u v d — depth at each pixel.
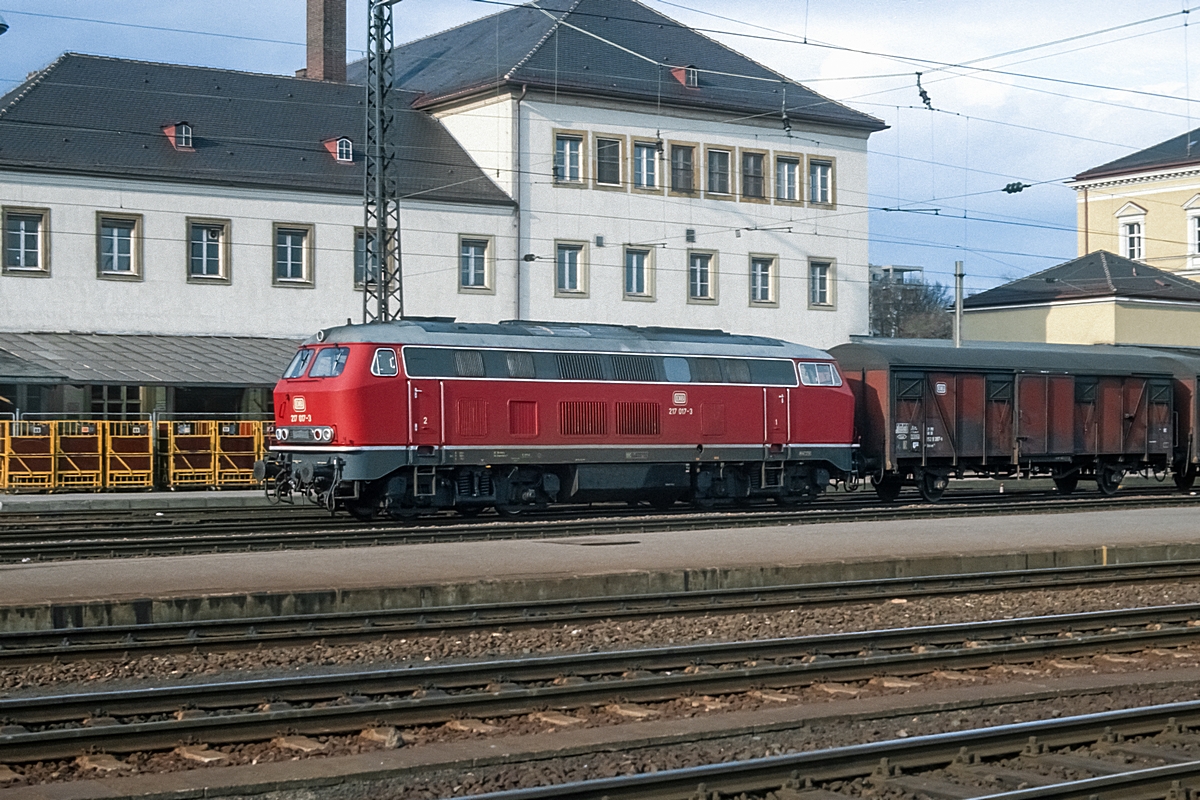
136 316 48.97
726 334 34.19
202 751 10.91
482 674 13.58
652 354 31.86
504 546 23.81
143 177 48.88
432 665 15.18
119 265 48.94
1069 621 17.23
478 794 9.84
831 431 34.38
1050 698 13.35
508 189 55.56
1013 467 38.66
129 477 40.94
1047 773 10.43
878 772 10.24
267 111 54.62
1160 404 41.53
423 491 29.20
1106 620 17.53
